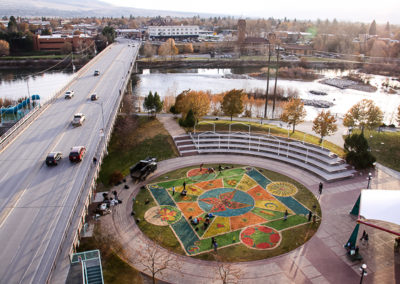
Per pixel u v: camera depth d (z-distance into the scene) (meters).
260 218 54.25
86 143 68.50
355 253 45.59
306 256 45.78
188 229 51.41
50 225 43.56
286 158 74.62
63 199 49.31
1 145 65.62
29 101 104.81
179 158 75.31
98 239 48.47
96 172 58.28
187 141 81.25
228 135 83.12
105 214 54.56
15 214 45.66
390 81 192.12
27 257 38.12
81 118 78.56
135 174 65.56
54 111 87.75
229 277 41.94
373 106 87.00
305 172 69.50
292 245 47.94
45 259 37.97
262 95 146.38
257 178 67.19
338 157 72.75
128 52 199.12
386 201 47.50
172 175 68.00
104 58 174.62
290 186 64.06
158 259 45.06
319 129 78.19
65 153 63.94
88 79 124.56
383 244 48.16
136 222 52.81
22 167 58.53
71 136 71.81
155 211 55.81
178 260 44.97
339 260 45.06
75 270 37.44
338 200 59.28
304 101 144.62
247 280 41.53
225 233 50.50
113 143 80.44
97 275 37.84
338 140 84.88
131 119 96.19
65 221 44.47
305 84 184.50
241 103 93.62
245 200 59.38
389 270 43.41
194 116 86.88
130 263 44.50
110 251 46.06
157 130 87.62
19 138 70.81
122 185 63.81
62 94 103.25
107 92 106.19
